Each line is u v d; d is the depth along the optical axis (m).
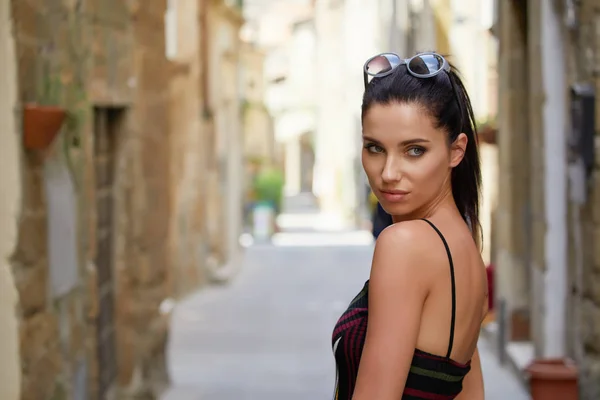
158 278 9.27
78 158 5.84
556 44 7.66
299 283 18.25
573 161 6.29
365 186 33.28
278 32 50.78
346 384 2.02
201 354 11.19
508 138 9.76
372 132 2.00
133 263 8.70
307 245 26.52
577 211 6.52
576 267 6.66
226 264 20.44
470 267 1.99
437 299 1.93
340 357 2.02
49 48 5.14
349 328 2.01
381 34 23.34
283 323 13.52
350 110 36.84
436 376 1.95
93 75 7.23
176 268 15.90
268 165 38.75
